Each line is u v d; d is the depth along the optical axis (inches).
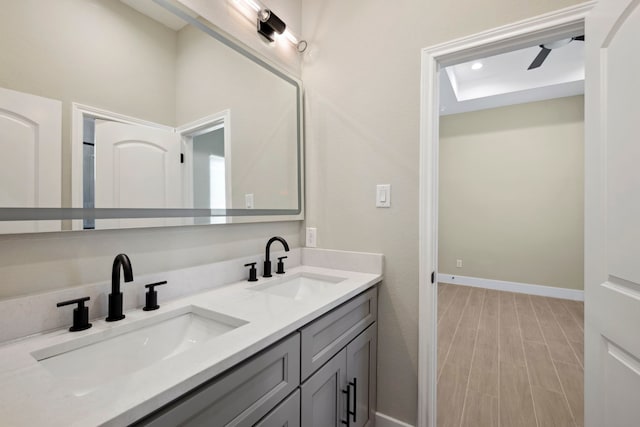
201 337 39.7
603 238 39.0
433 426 58.5
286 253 67.3
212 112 51.6
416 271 58.5
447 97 155.9
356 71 65.1
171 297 44.4
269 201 62.9
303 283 63.1
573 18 45.9
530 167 164.2
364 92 64.1
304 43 71.2
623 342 35.4
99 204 37.2
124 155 39.8
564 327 118.3
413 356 58.7
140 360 35.5
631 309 34.1
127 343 34.9
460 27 54.5
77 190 35.4
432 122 57.4
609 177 37.7
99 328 33.6
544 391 77.2
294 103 69.6
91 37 36.7
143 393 21.8
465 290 171.6
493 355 96.2
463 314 133.3
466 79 157.0
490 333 113.1
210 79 51.2
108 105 38.2
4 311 29.9
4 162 30.3
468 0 53.9
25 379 24.0
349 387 49.8
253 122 59.3
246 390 30.1
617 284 36.7
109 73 38.3
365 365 56.4
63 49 34.3
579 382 81.0
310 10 72.0
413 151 58.8
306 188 72.2
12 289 31.6
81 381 30.3
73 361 30.8
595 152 40.3
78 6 35.6
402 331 59.8
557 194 157.9
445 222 188.5
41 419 19.2
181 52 46.8
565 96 155.2
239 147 56.3
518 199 167.3
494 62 137.7
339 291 48.3
